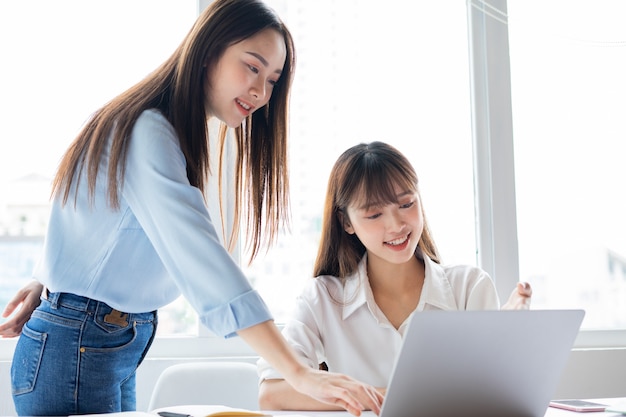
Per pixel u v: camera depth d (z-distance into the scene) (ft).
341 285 5.53
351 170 5.26
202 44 4.00
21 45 7.04
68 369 3.70
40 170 6.98
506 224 7.43
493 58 7.58
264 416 3.30
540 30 7.79
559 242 7.61
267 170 4.78
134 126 3.77
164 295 4.07
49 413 3.71
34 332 3.76
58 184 3.90
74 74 7.07
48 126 7.02
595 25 7.86
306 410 4.55
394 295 5.48
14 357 3.83
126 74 7.13
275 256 7.14
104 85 7.10
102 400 3.80
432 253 5.74
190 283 3.51
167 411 3.64
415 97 7.54
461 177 7.54
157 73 4.11
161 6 7.23
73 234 3.84
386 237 5.14
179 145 3.86
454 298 5.51
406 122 7.50
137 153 3.69
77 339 3.72
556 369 3.27
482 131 7.53
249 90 4.14
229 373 5.77
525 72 7.75
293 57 4.54
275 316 7.11
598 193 7.72
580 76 7.81
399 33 7.58
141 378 6.51
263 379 4.82
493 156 7.48
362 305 5.38
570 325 3.14
